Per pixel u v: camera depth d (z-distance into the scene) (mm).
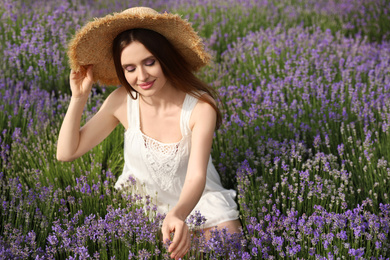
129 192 2982
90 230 2512
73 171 3166
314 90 4098
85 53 2391
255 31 6027
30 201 2811
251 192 2969
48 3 5988
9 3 5520
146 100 2617
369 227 2559
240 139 3553
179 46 2426
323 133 3543
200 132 2510
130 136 2730
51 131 3637
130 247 2488
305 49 5078
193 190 2289
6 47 4926
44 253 2445
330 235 2389
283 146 3375
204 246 2441
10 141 3717
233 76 4926
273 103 3848
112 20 2225
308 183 2848
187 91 2502
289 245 2633
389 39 5980
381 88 3961
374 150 3246
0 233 2738
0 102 4039
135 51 2270
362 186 3086
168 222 2090
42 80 4570
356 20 6418
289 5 6891
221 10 6586
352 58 4914
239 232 2721
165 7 7078
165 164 2699
